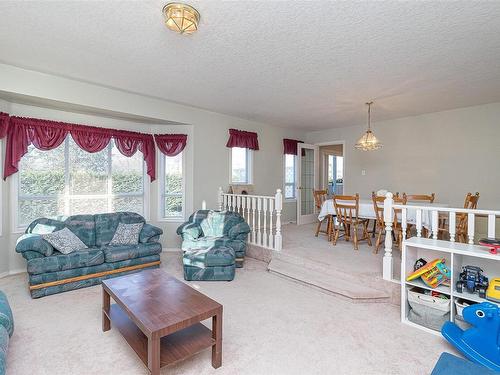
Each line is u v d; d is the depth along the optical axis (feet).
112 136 14.17
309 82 11.97
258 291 10.35
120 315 7.47
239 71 10.87
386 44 8.67
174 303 6.38
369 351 6.71
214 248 12.08
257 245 14.33
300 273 11.46
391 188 18.83
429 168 17.19
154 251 12.34
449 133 16.42
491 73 10.93
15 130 11.54
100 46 8.89
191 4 6.69
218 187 17.54
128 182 15.38
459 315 7.18
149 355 5.29
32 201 12.53
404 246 8.18
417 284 7.93
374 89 12.85
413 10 6.93
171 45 8.80
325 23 7.53
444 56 9.46
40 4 6.76
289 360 6.37
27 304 9.13
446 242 8.18
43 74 11.12
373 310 8.86
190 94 13.73
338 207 14.29
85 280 10.57
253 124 19.65
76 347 6.81
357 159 20.63
